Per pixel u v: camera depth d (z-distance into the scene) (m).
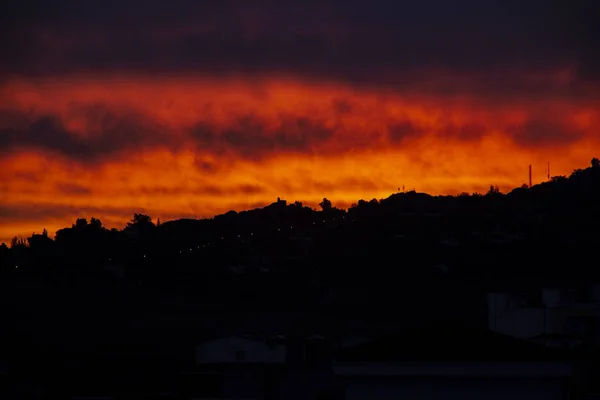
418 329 56.53
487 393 51.62
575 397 53.12
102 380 153.12
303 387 148.62
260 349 154.12
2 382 146.12
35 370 153.12
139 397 145.88
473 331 55.97
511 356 52.28
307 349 152.12
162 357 160.62
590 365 83.00
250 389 150.12
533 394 51.50
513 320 179.75
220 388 149.75
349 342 153.62
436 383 51.78
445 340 54.59
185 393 149.75
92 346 179.50
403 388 52.00
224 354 155.50
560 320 173.88
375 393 52.12
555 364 51.62
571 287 190.00
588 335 171.50
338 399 145.25
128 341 192.38
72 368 153.62
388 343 54.38
